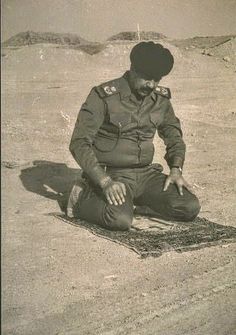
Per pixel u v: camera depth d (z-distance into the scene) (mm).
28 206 2598
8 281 1881
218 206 2869
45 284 1900
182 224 2629
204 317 1839
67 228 2441
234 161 3615
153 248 2299
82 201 2559
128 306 1845
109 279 2008
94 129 2588
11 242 2174
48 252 2143
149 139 2709
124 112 2600
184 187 2719
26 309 1755
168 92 2785
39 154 3482
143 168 2732
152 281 2029
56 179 3094
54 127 3953
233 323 1823
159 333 1727
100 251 2234
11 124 3725
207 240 2428
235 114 3840
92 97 2594
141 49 2465
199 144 3807
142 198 2732
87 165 2523
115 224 2467
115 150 2635
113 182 2504
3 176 2951
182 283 2008
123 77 2646
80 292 1902
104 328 1695
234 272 2133
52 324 1692
